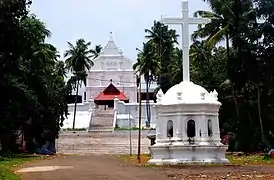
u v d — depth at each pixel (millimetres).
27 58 50812
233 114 59875
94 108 95500
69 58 98750
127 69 112812
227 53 55562
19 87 49469
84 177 23750
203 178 23016
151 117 92125
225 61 58562
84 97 111562
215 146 33031
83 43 99812
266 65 53438
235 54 55281
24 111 51094
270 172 26234
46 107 58531
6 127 51219
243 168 29234
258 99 53906
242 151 54344
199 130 33250
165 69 96188
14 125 53406
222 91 60156
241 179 22594
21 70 52031
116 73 112688
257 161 37781
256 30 53688
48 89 59344
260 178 23000
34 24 52000
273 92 55281
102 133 76500
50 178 23406
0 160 38812
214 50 64250
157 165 31609
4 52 45594
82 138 71688
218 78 61594
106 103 108688
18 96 49406
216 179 22594
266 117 56375
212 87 61781
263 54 54000
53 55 68562
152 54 90062
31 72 55406
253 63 54062
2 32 43938
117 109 93062
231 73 55156
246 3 53750
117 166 31578
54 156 48844
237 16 54125
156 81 96438
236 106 56219
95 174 25344
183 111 33375
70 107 97312
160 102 34156
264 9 52531
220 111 59844
